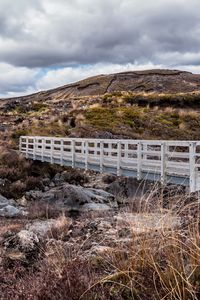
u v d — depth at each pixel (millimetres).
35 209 16984
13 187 22328
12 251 6754
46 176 25734
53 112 44812
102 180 24797
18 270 5664
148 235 4488
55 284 4164
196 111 46188
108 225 8047
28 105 52125
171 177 13539
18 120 41469
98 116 39375
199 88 94062
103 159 19234
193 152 12211
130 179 21016
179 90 92375
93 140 20328
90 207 17234
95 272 4590
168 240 4258
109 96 53375
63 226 8961
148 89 96125
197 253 3867
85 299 3879
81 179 25484
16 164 26500
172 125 38000
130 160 16922
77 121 37688
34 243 6953
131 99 48906
